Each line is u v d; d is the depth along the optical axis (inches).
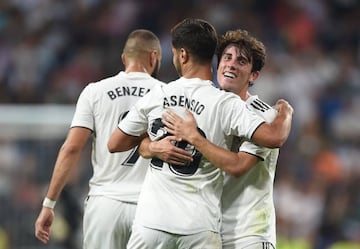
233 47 652.1
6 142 1430.9
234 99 633.6
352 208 1557.6
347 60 2116.1
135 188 751.1
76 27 2182.6
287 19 2213.3
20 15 2196.1
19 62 2070.6
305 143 1724.9
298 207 1535.4
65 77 2053.4
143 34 775.1
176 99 639.1
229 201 656.4
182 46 643.5
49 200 752.3
